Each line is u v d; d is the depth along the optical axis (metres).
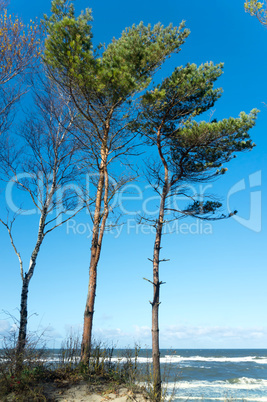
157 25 12.48
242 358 58.00
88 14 10.05
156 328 9.62
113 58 10.30
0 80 11.05
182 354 77.50
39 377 8.18
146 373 8.59
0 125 11.55
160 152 11.95
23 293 10.61
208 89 12.23
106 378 8.74
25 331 10.01
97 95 10.69
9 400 7.10
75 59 9.70
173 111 12.34
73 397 7.48
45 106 12.61
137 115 11.80
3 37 10.66
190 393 18.34
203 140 11.65
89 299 10.37
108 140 12.02
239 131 11.59
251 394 18.81
